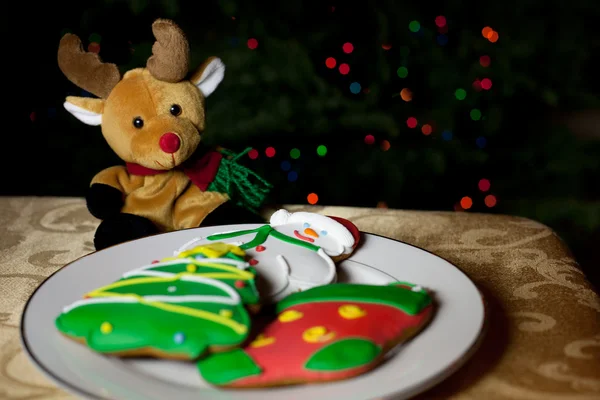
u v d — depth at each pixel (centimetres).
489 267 55
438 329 43
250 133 106
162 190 66
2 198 72
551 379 41
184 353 39
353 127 109
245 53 106
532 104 124
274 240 50
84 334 41
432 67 113
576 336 45
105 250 52
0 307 49
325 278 47
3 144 124
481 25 118
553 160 127
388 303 43
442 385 41
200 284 42
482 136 120
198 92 66
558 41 119
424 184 121
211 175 68
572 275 54
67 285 48
